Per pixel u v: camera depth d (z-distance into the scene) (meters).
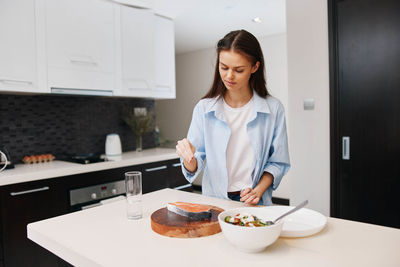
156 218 0.92
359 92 2.20
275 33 4.08
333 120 2.30
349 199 2.28
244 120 1.32
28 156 2.42
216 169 1.33
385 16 2.07
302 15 2.43
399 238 0.81
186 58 5.31
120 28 2.64
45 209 2.00
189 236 0.84
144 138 3.32
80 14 2.37
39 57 2.15
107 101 2.97
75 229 0.92
